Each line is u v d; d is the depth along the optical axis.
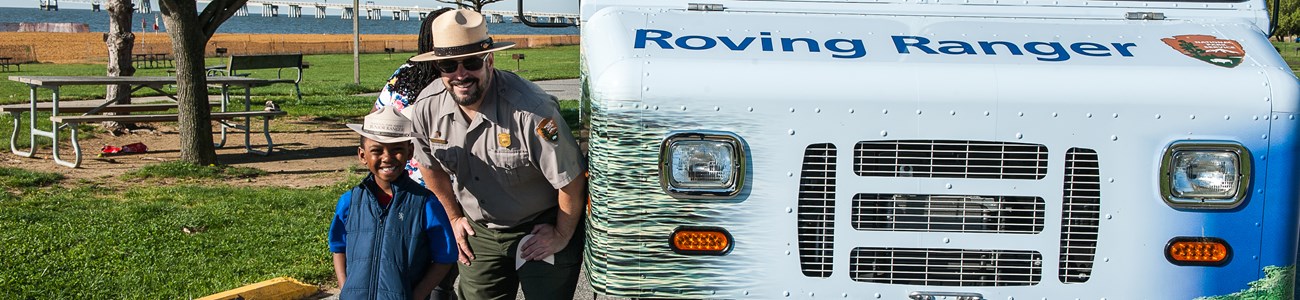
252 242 6.45
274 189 8.51
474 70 3.72
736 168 3.49
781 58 3.58
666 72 3.49
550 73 28.23
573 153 3.90
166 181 8.98
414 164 5.08
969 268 3.61
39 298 5.12
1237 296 3.58
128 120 9.79
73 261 5.84
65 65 33.12
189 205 7.66
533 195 4.06
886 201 3.55
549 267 4.11
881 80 3.49
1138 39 3.87
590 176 3.71
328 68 32.72
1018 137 3.48
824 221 3.55
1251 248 3.55
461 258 4.14
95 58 38.72
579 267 4.23
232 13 9.80
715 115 3.48
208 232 6.74
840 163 3.50
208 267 5.83
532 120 3.83
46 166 9.71
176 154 10.70
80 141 11.40
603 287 3.63
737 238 3.55
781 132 3.48
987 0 4.22
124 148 10.70
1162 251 3.54
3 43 49.69
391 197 3.93
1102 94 3.47
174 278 5.57
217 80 10.99
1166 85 3.48
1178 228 3.53
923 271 3.61
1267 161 3.50
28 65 33.22
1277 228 3.54
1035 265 3.59
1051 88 3.48
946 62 3.57
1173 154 3.48
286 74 28.91
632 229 3.56
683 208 3.54
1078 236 3.55
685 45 3.70
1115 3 4.22
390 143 3.76
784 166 3.50
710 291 3.59
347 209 3.99
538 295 4.16
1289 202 3.53
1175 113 3.47
